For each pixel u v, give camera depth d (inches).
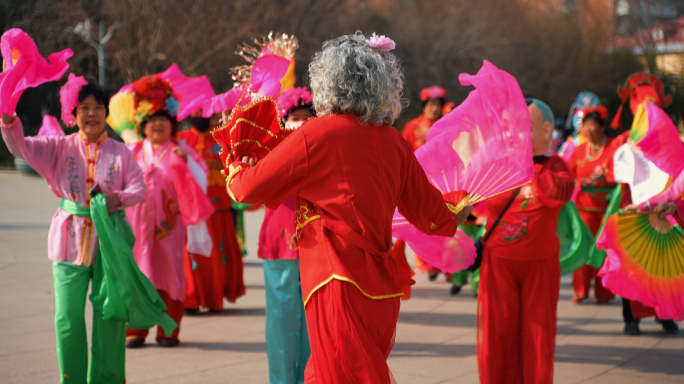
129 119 216.5
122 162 155.7
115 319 149.9
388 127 104.1
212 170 248.1
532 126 153.3
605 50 1358.3
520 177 135.6
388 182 101.3
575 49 1317.7
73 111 153.3
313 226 101.7
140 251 199.0
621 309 258.4
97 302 149.3
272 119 107.4
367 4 1299.2
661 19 1395.2
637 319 220.2
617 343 210.1
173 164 204.7
